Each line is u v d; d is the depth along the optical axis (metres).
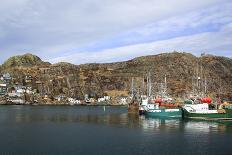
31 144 77.06
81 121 136.88
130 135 90.50
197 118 128.88
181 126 109.31
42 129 107.25
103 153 66.69
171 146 73.25
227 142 77.88
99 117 158.62
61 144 76.81
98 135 91.31
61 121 137.88
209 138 83.75
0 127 113.75
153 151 68.19
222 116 124.75
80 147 72.81
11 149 71.38
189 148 71.00
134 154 65.44
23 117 161.88
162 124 116.31
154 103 155.38
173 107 148.38
